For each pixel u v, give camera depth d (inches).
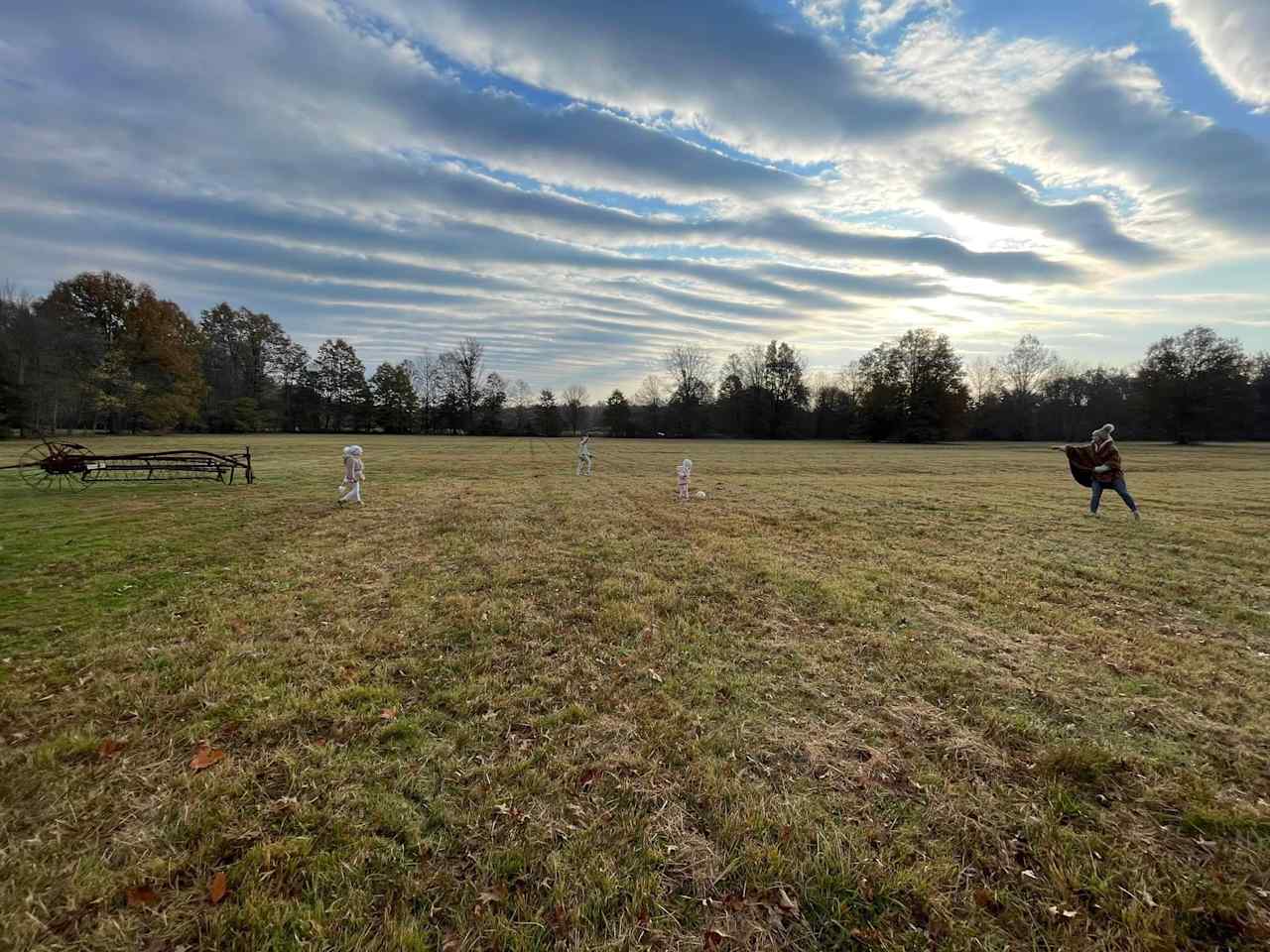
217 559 304.7
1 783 113.6
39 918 84.2
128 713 142.2
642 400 3683.6
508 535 384.8
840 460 1379.2
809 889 92.4
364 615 219.5
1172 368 2379.4
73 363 1733.5
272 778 117.6
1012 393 3297.2
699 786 117.4
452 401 3393.2
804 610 233.9
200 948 80.3
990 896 90.7
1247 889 92.4
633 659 181.3
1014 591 264.1
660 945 82.7
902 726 142.9
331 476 768.9
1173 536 398.0
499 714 145.6
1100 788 118.7
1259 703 156.6
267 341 3016.7
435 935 83.7
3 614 215.2
